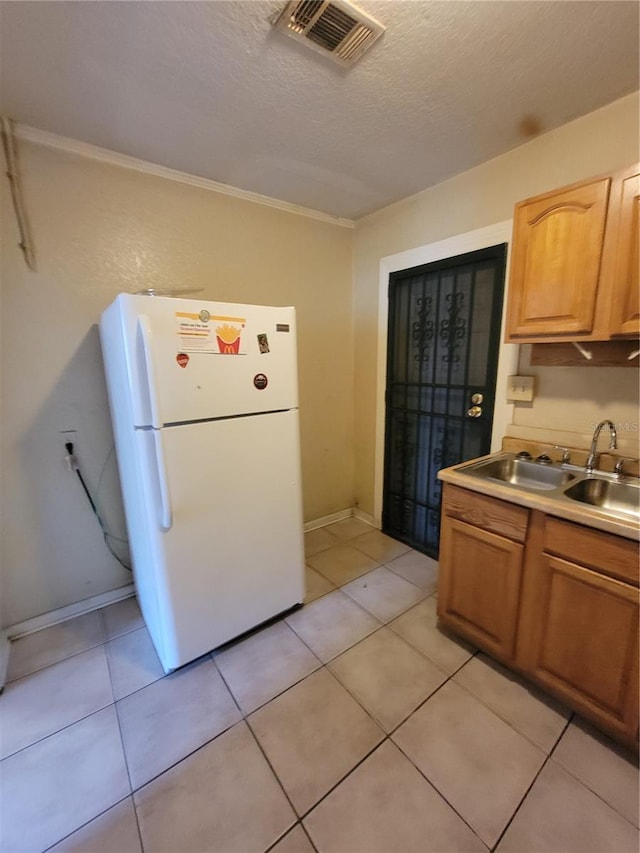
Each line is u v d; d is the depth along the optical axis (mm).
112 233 1857
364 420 2977
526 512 1423
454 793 1168
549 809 1122
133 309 1323
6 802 1165
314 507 2977
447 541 1748
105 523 2049
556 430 1827
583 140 1584
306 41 1175
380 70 1299
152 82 1343
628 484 1522
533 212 1531
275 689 1548
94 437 1951
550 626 1402
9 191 1608
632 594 1170
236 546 1688
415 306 2471
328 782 1205
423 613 2000
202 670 1646
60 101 1437
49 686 1573
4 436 1739
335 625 1913
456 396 2299
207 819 1116
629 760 1254
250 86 1370
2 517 1770
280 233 2418
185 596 1567
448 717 1416
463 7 1073
